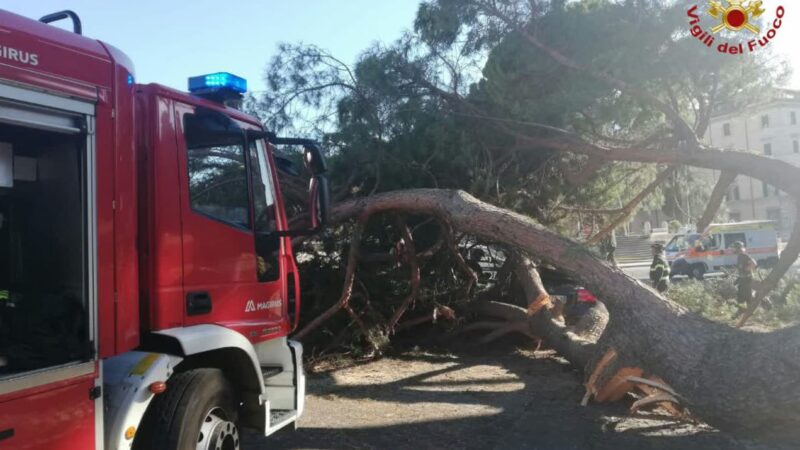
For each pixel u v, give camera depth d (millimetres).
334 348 9250
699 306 10977
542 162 9242
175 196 3674
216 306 3916
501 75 8094
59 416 2789
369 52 8797
